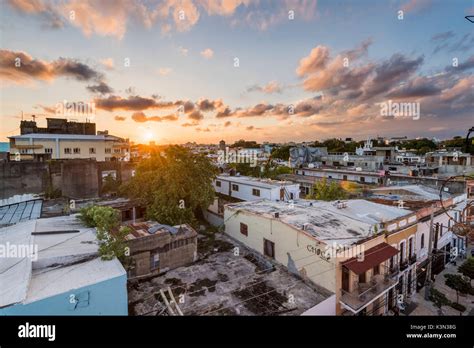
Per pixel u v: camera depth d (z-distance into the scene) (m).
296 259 13.11
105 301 8.95
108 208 13.32
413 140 75.50
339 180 36.59
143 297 11.26
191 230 14.83
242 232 17.23
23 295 7.68
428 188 25.20
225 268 13.87
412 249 16.47
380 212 16.80
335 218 15.26
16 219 16.02
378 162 44.59
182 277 12.95
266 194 24.53
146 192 19.67
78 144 42.16
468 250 23.34
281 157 67.00
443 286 17.83
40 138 39.59
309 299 11.14
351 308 11.11
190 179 18.86
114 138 46.69
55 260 9.89
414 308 15.10
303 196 36.56
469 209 22.56
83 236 12.21
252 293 11.54
